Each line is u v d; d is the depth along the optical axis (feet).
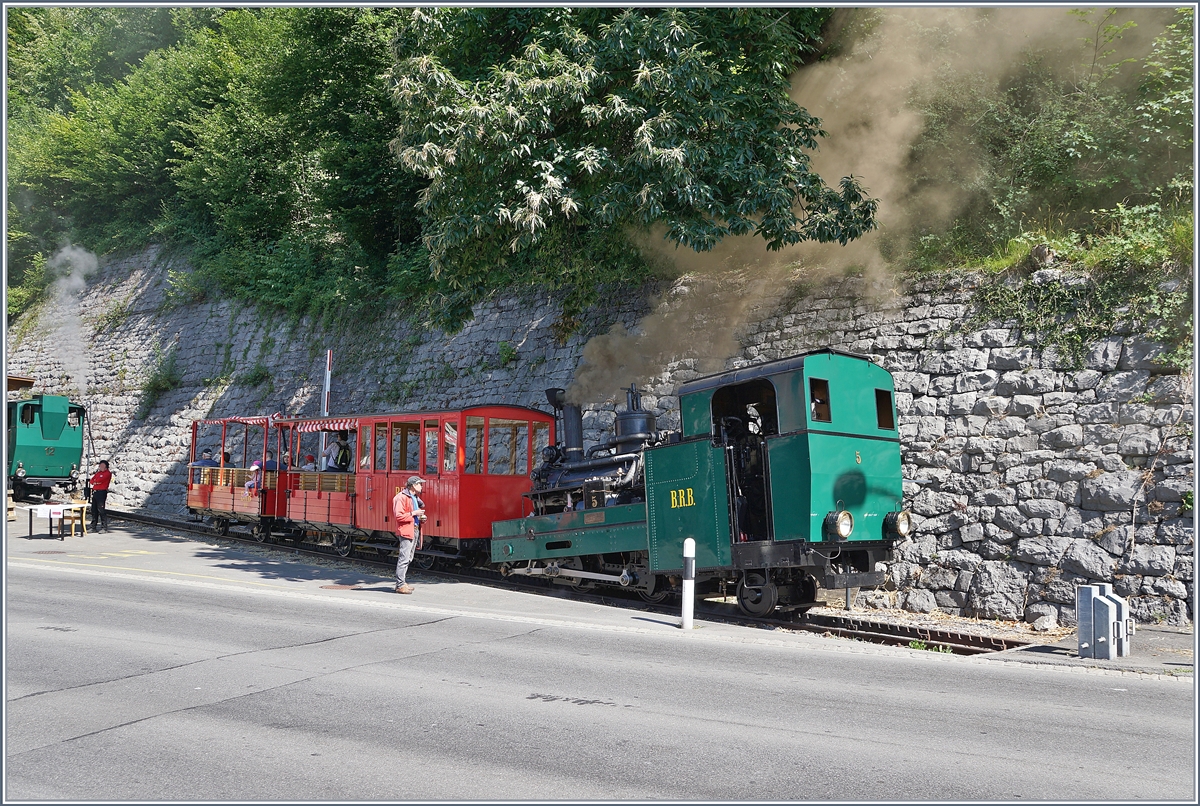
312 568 49.08
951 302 40.57
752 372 33.30
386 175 80.43
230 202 103.50
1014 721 19.66
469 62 44.01
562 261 50.34
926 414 39.75
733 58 40.55
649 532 36.94
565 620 32.65
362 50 82.48
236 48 112.47
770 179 37.70
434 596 38.73
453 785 15.56
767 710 20.61
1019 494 35.96
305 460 62.95
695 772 16.25
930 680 23.80
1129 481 33.12
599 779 15.88
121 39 141.90
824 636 31.78
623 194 37.14
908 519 33.32
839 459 31.94
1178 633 29.66
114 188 117.80
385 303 77.66
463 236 39.11
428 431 48.49
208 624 31.19
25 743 18.04
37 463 86.84
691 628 31.50
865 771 16.29
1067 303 36.83
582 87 36.09
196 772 16.28
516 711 20.42
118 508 89.97
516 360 63.26
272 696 21.67
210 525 71.61
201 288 97.60
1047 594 34.14
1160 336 33.71
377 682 23.11
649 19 36.88
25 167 122.62
